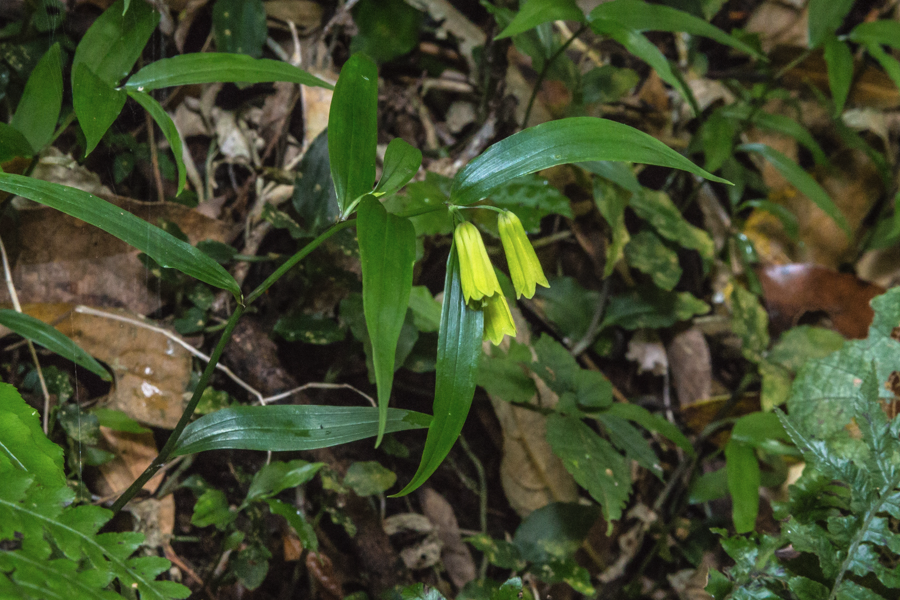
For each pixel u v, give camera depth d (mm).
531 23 841
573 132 718
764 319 1188
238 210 1019
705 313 1284
